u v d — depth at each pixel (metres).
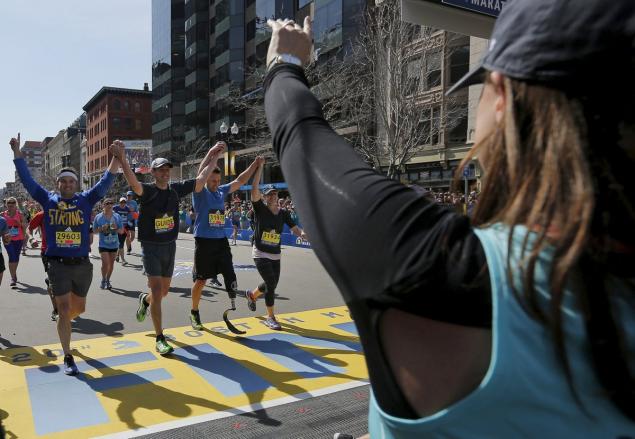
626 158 0.53
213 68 48.12
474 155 0.68
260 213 6.63
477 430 0.56
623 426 0.52
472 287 0.56
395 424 0.61
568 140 0.53
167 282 5.83
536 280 0.53
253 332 6.59
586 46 0.53
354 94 20.02
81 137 102.00
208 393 4.50
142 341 6.15
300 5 31.70
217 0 44.41
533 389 0.53
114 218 9.86
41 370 5.11
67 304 5.08
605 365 0.51
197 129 49.19
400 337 0.60
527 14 0.58
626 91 0.52
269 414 4.07
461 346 0.57
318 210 0.68
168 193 5.72
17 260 10.25
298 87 0.84
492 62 0.62
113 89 81.38
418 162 23.67
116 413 4.09
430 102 19.28
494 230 0.59
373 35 17.69
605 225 0.52
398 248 0.60
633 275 0.52
